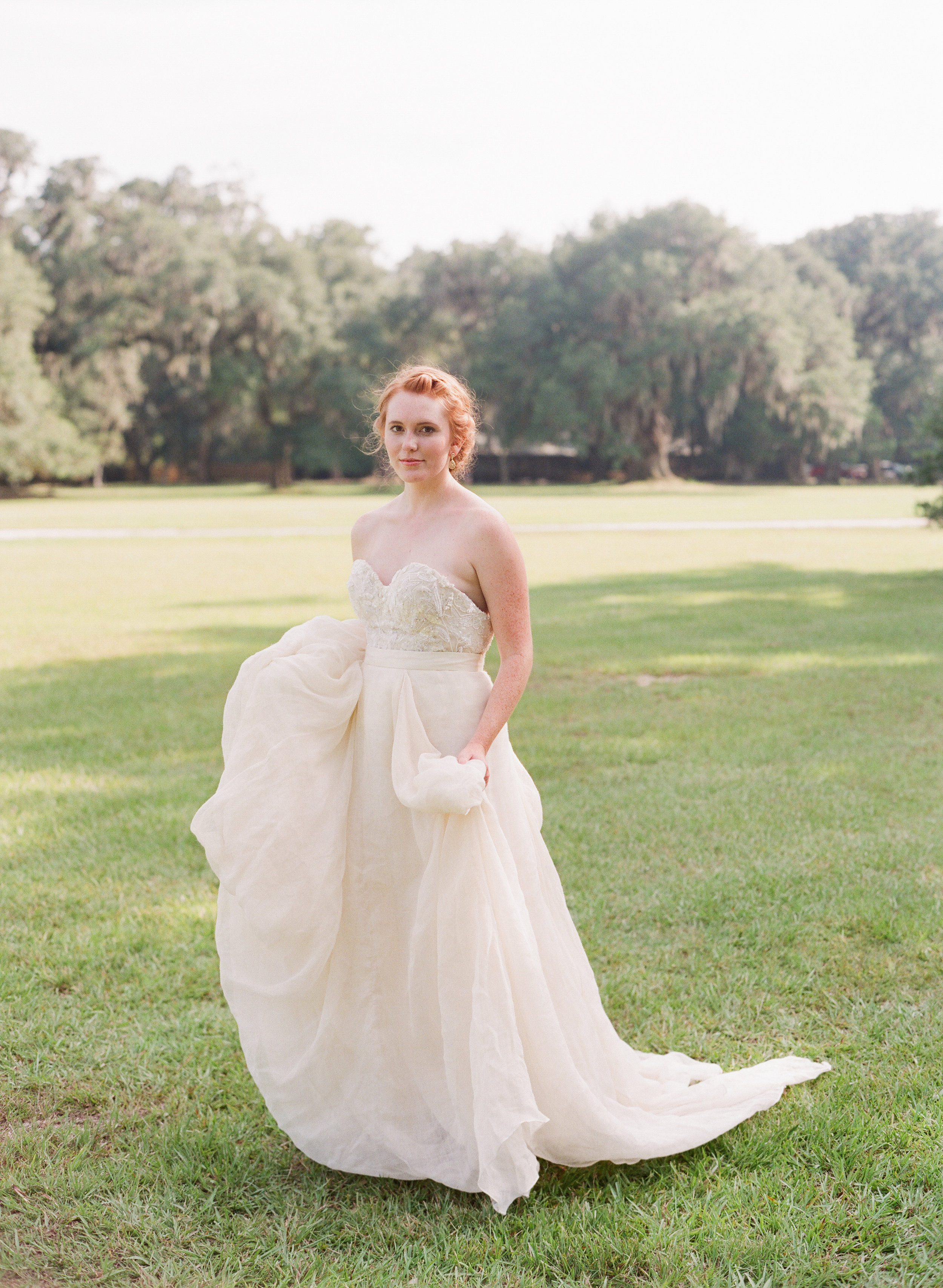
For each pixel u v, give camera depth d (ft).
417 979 7.71
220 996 10.90
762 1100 8.57
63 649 32.83
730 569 57.62
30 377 168.76
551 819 16.21
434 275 209.77
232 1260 7.07
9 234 199.62
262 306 188.85
